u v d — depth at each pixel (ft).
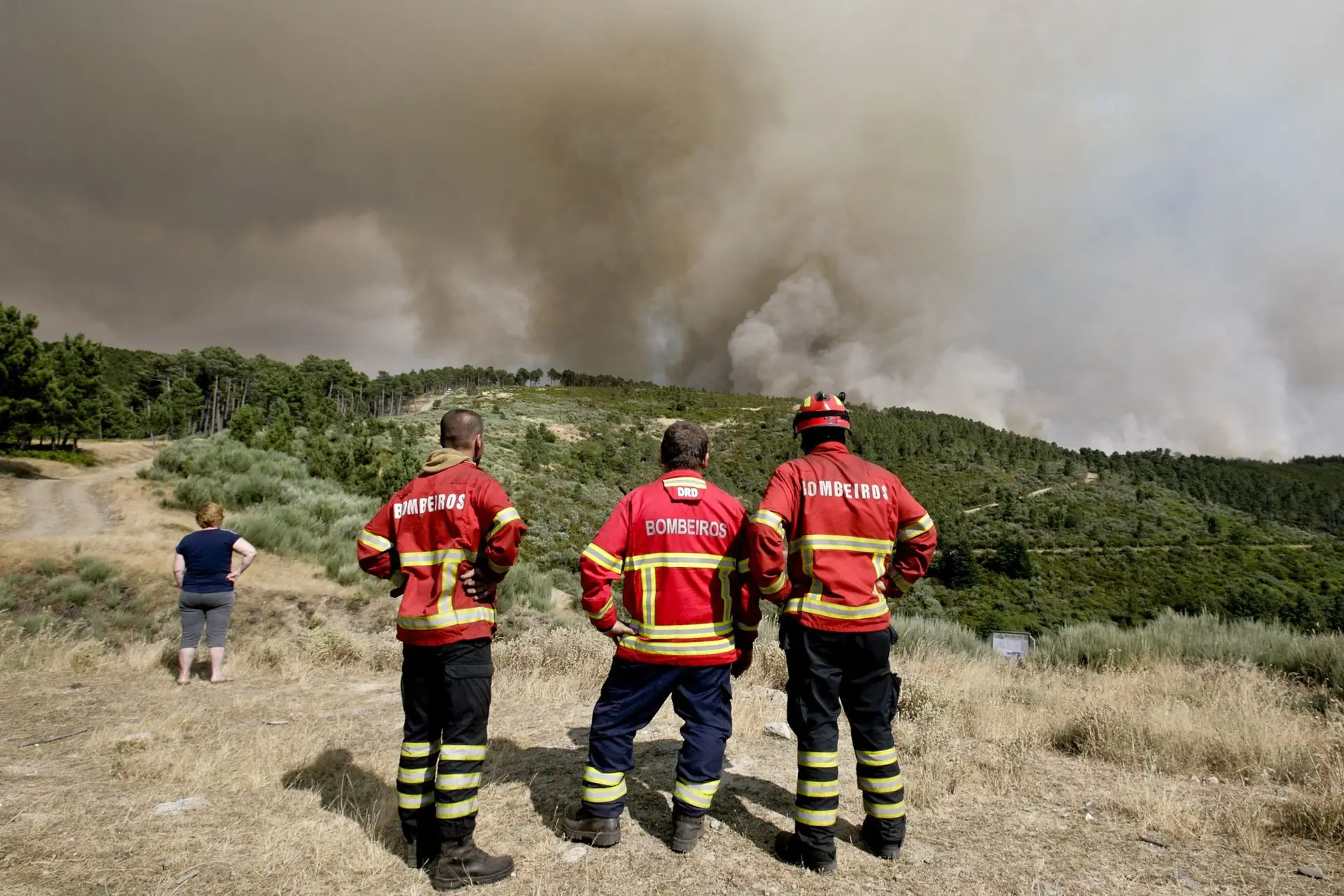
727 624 10.25
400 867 9.77
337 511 75.66
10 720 16.99
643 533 10.28
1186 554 267.80
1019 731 17.54
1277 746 15.51
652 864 9.77
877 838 10.22
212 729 16.79
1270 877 9.83
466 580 9.67
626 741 10.37
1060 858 10.34
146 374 342.03
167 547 53.98
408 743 9.87
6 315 124.36
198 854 9.84
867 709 10.21
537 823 11.13
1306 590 230.07
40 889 8.59
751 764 14.29
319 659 26.35
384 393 526.16
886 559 10.46
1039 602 197.16
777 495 9.98
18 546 47.91
